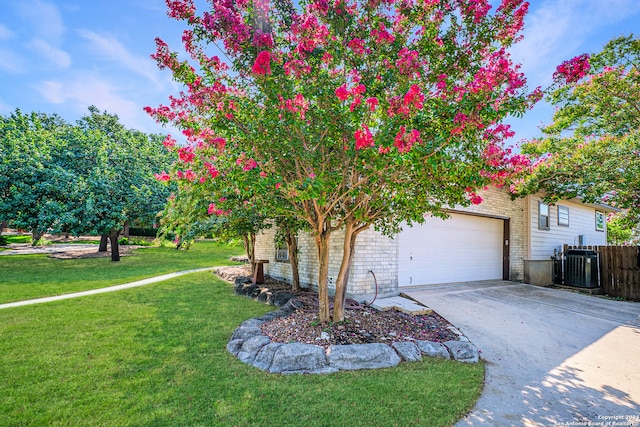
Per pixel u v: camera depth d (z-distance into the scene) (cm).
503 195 1062
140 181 1647
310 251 892
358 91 346
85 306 695
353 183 437
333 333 465
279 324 519
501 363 424
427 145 352
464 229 982
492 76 347
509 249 1078
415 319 581
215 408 297
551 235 1219
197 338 490
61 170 1395
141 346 455
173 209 870
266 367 385
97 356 419
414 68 382
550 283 1064
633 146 812
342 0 397
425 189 437
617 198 887
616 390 353
